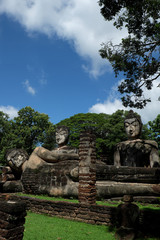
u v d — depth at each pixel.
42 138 30.12
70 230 4.84
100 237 4.41
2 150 27.64
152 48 8.04
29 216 6.15
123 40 8.26
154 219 4.51
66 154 11.45
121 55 8.28
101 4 7.59
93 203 6.19
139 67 8.39
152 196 8.98
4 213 3.20
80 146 6.73
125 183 9.16
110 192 8.51
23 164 13.09
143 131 24.55
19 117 30.31
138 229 4.56
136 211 4.46
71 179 9.48
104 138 28.20
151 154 11.81
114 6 7.45
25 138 28.80
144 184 9.31
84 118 32.72
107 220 5.18
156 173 9.63
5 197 7.65
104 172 9.28
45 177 10.59
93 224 5.35
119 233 4.31
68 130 15.05
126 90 8.79
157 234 4.37
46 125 31.62
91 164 6.48
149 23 7.84
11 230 3.13
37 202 6.71
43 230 4.82
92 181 6.36
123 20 7.96
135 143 12.11
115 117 26.03
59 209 6.12
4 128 30.31
